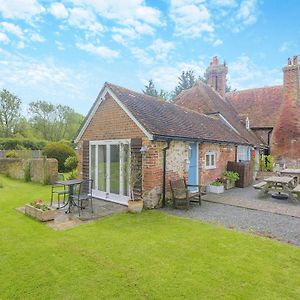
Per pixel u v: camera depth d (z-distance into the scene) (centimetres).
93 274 469
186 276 460
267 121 2258
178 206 985
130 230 707
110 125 1095
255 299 395
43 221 784
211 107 1927
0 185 1459
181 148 1101
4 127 3912
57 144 2255
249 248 582
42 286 432
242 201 1070
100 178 1149
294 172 1436
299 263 509
